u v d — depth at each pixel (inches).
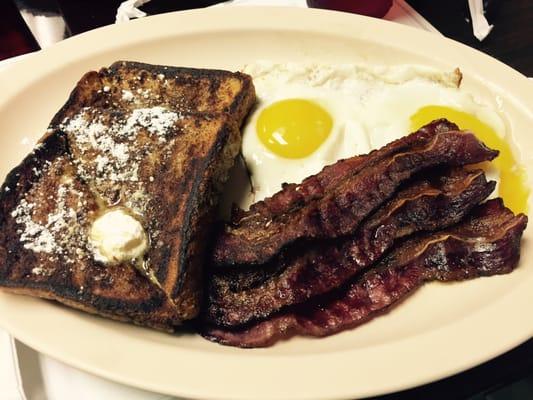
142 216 9.8
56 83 12.6
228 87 11.4
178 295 8.9
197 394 8.1
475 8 14.2
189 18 13.2
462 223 10.1
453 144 10.0
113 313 9.2
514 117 11.5
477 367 9.1
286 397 8.0
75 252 9.4
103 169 10.2
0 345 9.2
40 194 9.9
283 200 10.2
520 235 9.6
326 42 12.8
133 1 14.2
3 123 12.1
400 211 9.9
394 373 8.2
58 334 8.8
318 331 9.3
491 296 9.3
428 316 9.4
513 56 14.0
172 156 10.1
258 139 11.6
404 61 12.4
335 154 11.5
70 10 14.8
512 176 11.1
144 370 8.3
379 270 9.9
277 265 9.6
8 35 15.9
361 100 11.9
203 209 9.7
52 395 9.0
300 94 11.9
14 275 9.3
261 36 13.1
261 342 9.2
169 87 11.6
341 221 9.6
